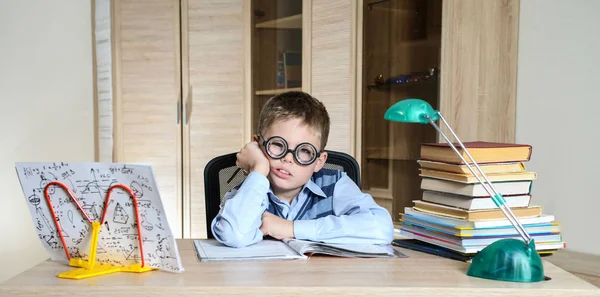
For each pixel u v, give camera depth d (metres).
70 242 1.09
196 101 3.52
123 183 1.01
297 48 3.31
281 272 1.06
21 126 3.63
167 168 3.56
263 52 3.43
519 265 1.02
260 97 3.46
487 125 2.69
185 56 3.52
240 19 3.46
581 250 2.44
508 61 2.64
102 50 3.61
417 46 2.85
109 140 3.60
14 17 3.60
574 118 2.43
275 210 1.55
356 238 1.32
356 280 1.01
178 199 3.56
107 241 1.06
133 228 1.04
